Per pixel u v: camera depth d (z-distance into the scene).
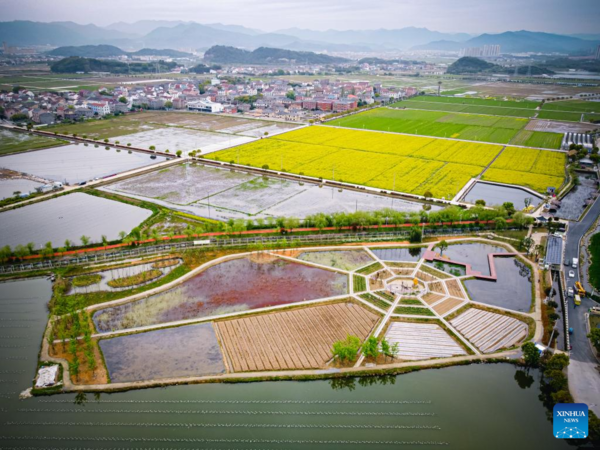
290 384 96.94
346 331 113.88
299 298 129.38
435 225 177.12
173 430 86.00
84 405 91.44
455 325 116.56
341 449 82.38
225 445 83.06
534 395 95.00
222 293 132.12
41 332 115.06
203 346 107.94
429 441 83.94
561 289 131.25
